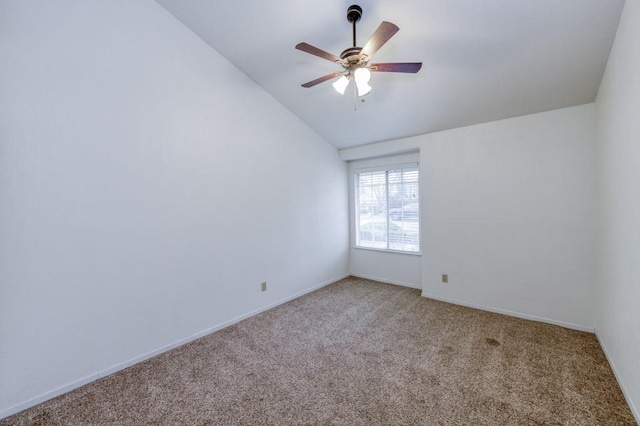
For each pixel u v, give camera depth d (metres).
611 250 2.22
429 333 2.88
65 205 2.07
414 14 2.16
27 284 1.93
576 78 2.48
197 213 2.87
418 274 4.30
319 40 2.60
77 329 2.14
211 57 2.97
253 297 3.42
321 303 3.77
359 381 2.14
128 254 2.40
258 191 3.47
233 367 2.36
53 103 2.01
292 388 2.08
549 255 3.01
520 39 2.21
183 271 2.77
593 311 2.79
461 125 3.51
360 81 1.96
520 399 1.91
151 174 2.53
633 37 1.66
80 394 2.06
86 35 2.16
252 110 3.38
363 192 4.89
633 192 1.73
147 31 2.49
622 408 1.80
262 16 2.47
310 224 4.23
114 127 2.31
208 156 2.96
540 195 3.04
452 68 2.63
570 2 1.87
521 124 3.13
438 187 3.75
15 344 1.88
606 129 2.33
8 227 1.85
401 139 4.08
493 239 3.35
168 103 2.64
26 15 1.91
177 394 2.04
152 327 2.55
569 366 2.26
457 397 1.95
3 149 1.83
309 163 4.21
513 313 3.25
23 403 1.91
